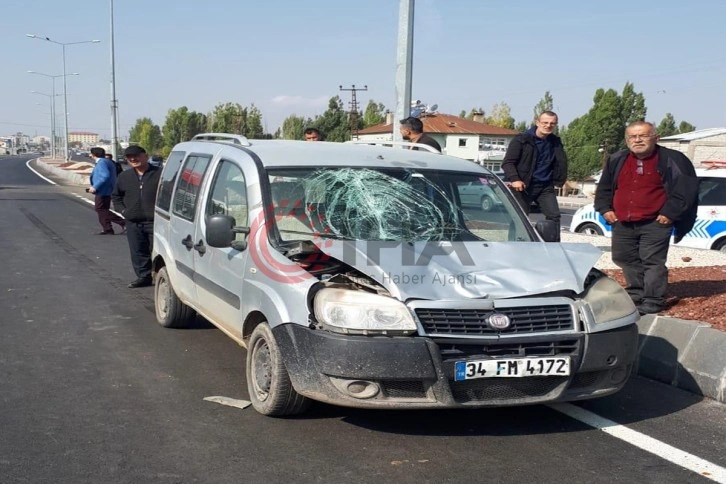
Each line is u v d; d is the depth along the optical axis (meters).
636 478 4.15
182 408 5.18
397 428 4.83
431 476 4.13
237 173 5.84
